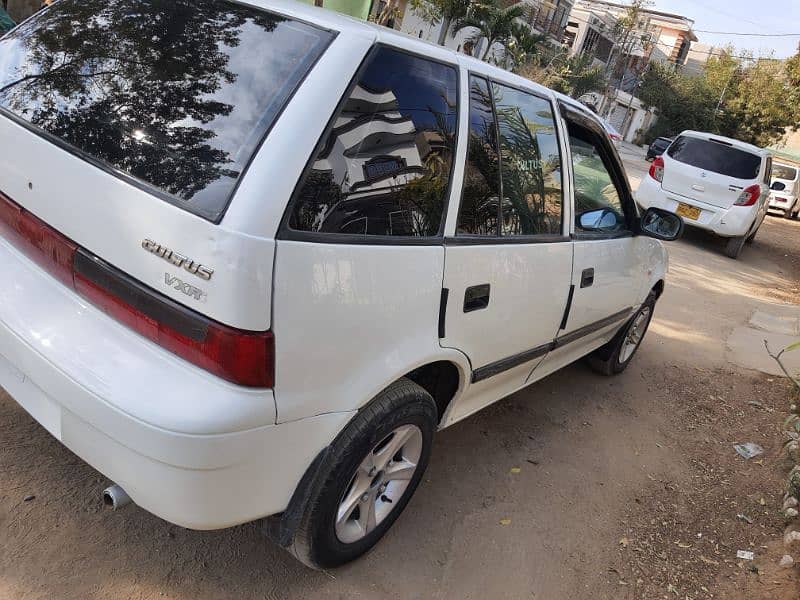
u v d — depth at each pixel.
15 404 2.89
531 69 23.88
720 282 9.09
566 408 4.32
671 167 10.84
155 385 1.71
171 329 1.74
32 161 2.09
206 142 1.84
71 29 2.38
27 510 2.37
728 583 2.89
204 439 1.67
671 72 50.03
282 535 2.04
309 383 1.87
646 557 3.00
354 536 2.38
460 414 2.91
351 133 1.93
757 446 4.32
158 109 1.98
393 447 2.36
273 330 1.72
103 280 1.87
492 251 2.55
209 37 2.10
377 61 2.03
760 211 11.20
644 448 4.04
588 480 3.53
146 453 1.71
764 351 6.33
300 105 1.82
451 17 20.50
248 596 2.26
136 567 2.27
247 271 1.65
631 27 44.53
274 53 1.98
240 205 1.68
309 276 1.79
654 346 5.95
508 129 2.70
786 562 2.98
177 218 1.73
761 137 44.66
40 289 2.03
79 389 1.78
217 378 1.71
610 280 3.75
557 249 3.06
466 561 2.69
